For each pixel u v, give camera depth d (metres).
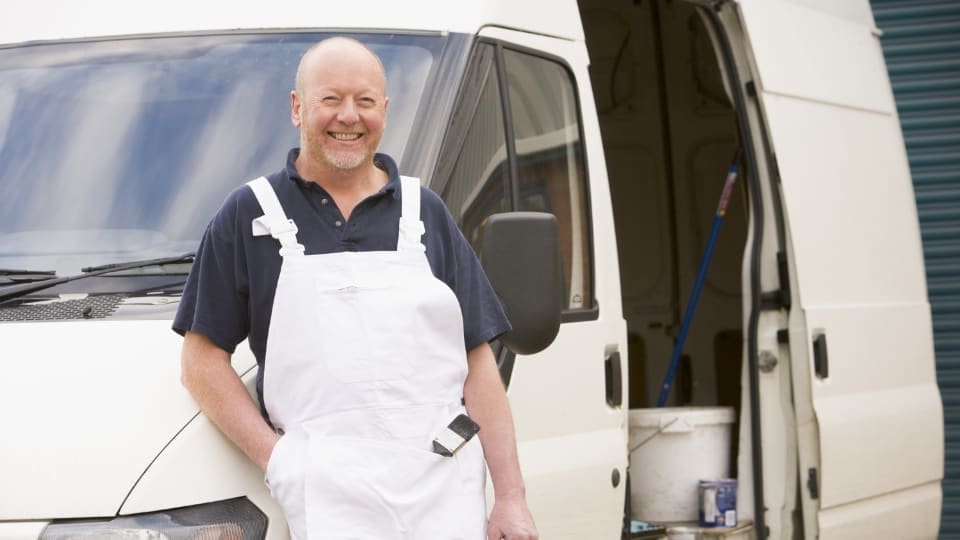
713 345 8.88
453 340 4.23
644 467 7.08
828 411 7.41
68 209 5.14
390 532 4.00
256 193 4.21
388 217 4.24
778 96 7.55
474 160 5.38
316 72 4.20
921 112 11.77
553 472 5.49
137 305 4.70
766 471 7.31
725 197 8.38
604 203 6.17
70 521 3.97
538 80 5.93
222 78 5.43
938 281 11.71
